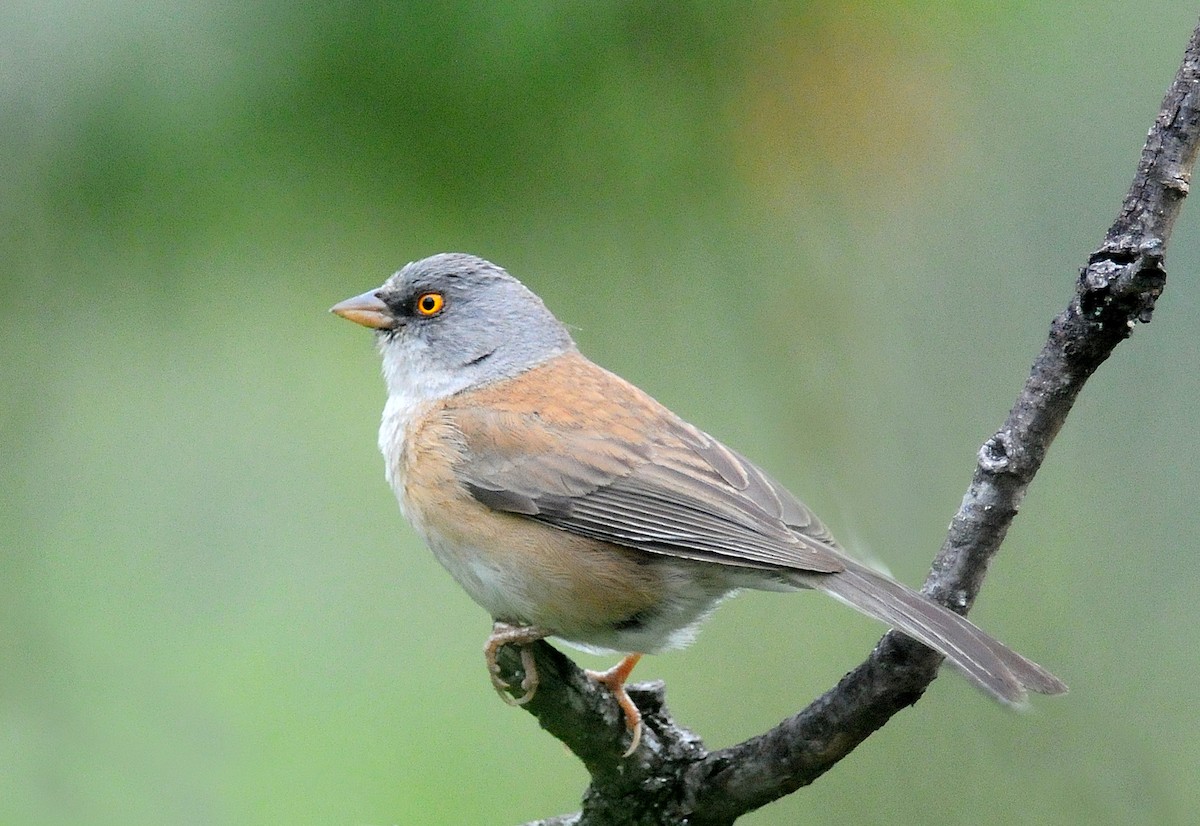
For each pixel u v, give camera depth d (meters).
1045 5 10.49
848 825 11.41
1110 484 11.82
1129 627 11.43
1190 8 11.65
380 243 9.88
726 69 9.66
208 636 11.62
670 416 9.73
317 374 12.14
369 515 12.25
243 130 9.05
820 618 12.51
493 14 8.95
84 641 11.23
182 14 8.84
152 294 9.77
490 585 9.20
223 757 10.92
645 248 10.40
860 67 9.91
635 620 9.07
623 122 9.50
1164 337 11.82
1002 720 11.34
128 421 11.73
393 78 9.02
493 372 9.98
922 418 11.59
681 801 7.93
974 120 11.02
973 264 11.69
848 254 11.41
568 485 9.09
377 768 11.23
